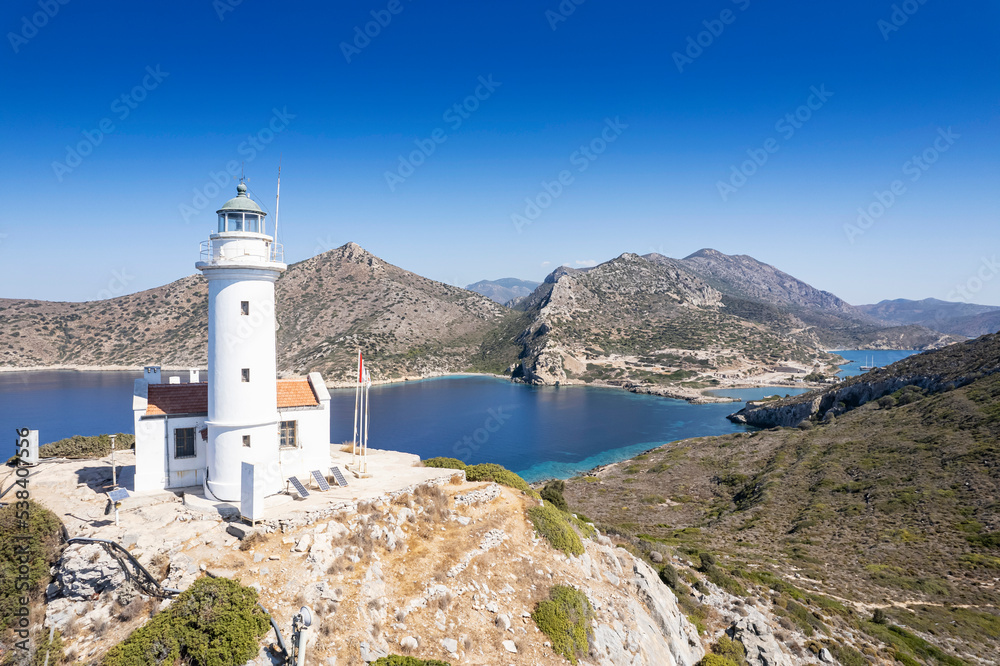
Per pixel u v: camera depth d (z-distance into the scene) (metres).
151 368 29.31
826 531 53.31
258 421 25.86
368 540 23.02
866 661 29.28
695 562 39.28
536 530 28.14
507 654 20.36
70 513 24.02
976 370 88.44
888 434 77.19
